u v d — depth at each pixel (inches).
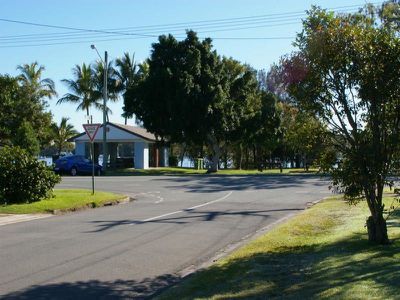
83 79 2346.2
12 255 391.9
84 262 369.1
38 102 1978.3
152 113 1713.8
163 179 1282.0
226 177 1359.5
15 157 742.5
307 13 349.1
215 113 1654.8
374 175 334.6
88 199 777.6
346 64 335.0
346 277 271.3
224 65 1797.5
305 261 327.9
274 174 1536.7
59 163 1594.5
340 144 344.8
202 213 651.5
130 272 342.0
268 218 604.7
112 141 1941.4
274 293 259.9
